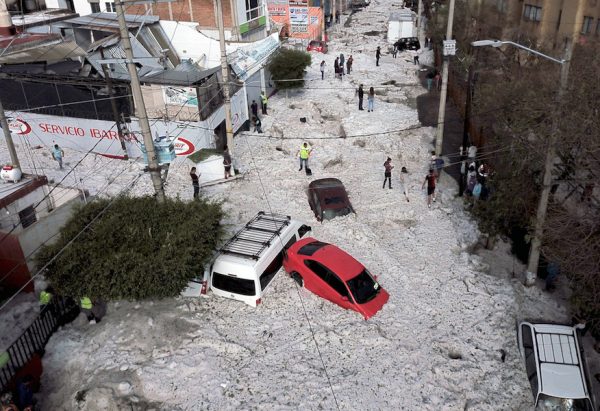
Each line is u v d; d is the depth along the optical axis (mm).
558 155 15461
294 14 46938
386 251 17797
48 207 17750
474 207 18422
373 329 14219
